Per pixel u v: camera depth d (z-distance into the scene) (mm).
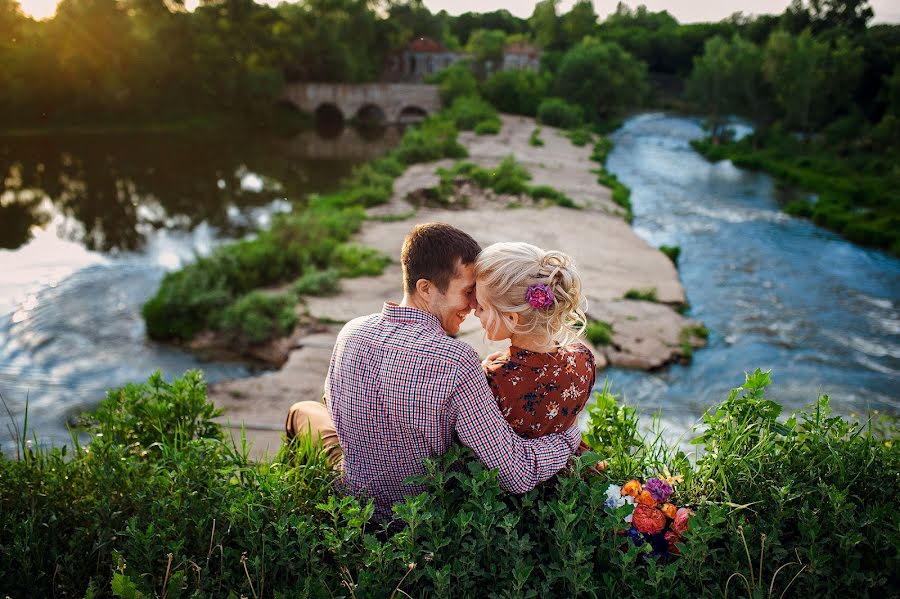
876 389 10156
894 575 1823
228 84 55031
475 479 1879
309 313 12328
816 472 2160
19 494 2234
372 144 46094
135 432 2979
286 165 35844
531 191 24094
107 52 49750
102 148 40562
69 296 14156
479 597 1815
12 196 26344
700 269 16609
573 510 1966
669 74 99062
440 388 1934
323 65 65500
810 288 15273
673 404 9359
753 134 42531
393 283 14297
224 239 20047
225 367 10953
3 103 47719
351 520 1796
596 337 11219
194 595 1647
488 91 57625
